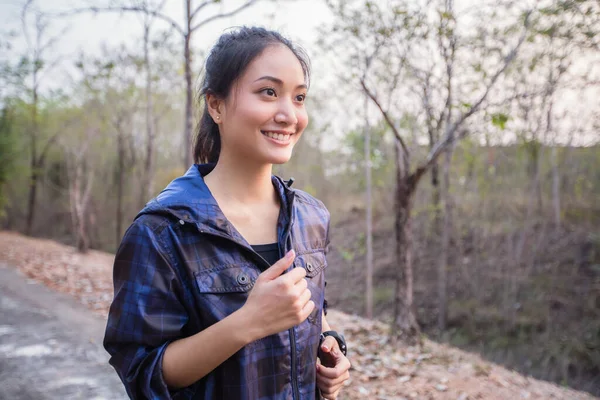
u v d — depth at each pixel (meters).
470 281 11.80
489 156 9.78
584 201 12.84
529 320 10.28
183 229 1.00
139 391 0.93
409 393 3.75
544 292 10.87
